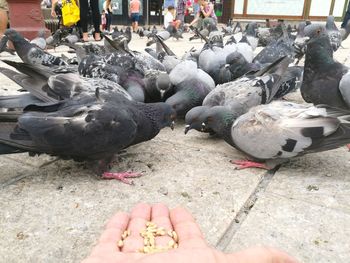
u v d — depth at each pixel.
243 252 0.18
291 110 0.43
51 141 0.38
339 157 0.48
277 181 0.41
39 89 0.48
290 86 0.67
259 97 0.54
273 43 0.94
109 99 0.44
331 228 0.33
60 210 0.35
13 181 0.41
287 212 0.35
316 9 3.12
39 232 0.32
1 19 1.46
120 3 3.55
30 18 1.49
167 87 0.61
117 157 0.47
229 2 3.60
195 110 0.50
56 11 2.02
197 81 0.62
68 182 0.41
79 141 0.38
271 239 0.31
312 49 0.58
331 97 0.57
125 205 0.36
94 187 0.40
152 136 0.46
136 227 0.24
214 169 0.44
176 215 0.26
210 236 0.32
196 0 2.94
